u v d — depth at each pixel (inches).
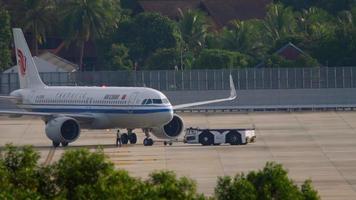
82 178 3774.6
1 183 3649.1
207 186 6505.9
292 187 3951.8
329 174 7027.6
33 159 3880.4
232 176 6958.7
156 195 3646.7
